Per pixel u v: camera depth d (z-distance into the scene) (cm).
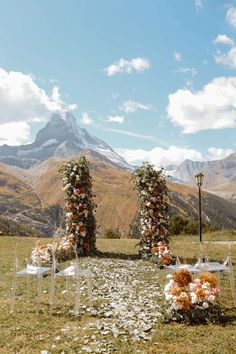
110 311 1302
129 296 1494
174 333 1098
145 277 1862
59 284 1736
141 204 2495
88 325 1172
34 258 1844
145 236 2452
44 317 1264
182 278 1270
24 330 1140
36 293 1590
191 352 961
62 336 1088
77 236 2498
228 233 3959
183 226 4909
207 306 1192
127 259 2428
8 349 1007
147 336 1078
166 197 2495
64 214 2547
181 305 1198
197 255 2552
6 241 3216
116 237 5106
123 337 1075
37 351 992
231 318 1245
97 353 970
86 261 2272
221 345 1002
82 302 1425
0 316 1275
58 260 2223
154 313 1268
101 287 1658
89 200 2564
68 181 2548
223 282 1755
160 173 2488
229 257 1488
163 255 2152
